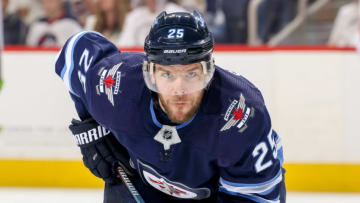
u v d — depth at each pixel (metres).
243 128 3.76
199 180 4.20
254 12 10.51
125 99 4.05
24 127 9.37
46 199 9.01
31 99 9.27
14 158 9.51
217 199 4.46
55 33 10.98
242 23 10.57
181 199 4.82
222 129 3.79
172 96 3.61
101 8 10.59
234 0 10.42
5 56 9.23
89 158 4.98
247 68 8.98
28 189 9.48
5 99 9.32
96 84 4.27
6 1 10.95
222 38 10.68
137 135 4.05
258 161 3.89
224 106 3.79
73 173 9.46
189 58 3.47
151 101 3.92
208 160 3.98
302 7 10.73
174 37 3.48
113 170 5.08
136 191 4.78
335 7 11.05
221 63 9.02
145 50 3.66
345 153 9.02
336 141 9.00
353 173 9.05
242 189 4.13
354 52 8.78
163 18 3.64
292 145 9.08
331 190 9.16
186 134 3.88
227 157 3.88
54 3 10.80
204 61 3.55
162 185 4.46
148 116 3.95
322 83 8.89
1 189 9.48
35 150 9.45
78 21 10.92
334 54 8.81
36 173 9.52
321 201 8.80
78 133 4.87
